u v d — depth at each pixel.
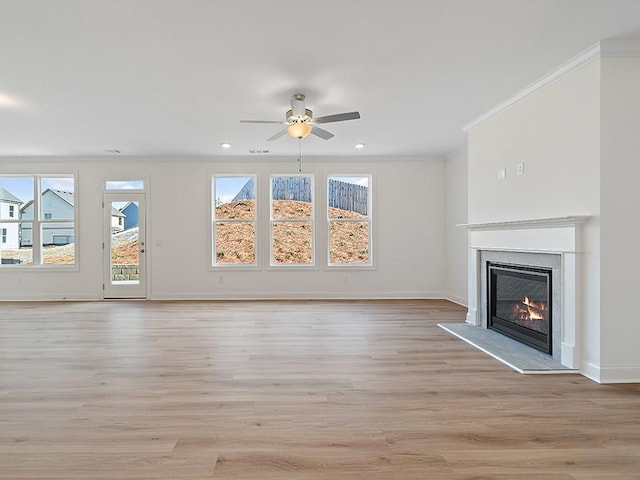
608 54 3.08
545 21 2.76
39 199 7.34
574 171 3.39
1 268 7.20
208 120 4.97
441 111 4.69
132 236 7.33
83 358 3.72
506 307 4.58
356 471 1.92
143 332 4.75
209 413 2.54
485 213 4.84
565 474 1.89
